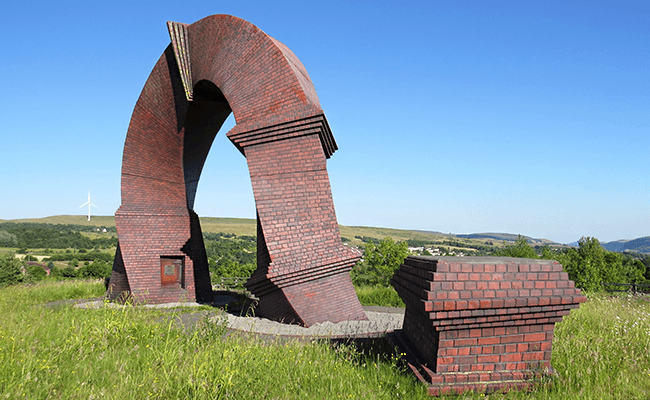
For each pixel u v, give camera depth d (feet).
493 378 13.92
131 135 43.98
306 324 30.09
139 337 20.88
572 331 23.47
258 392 13.83
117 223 43.83
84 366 15.79
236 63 34.83
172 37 38.63
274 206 31.42
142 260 44.39
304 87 32.22
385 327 29.91
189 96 39.45
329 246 31.45
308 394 14.11
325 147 35.50
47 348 17.89
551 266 14.48
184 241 46.75
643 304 37.04
